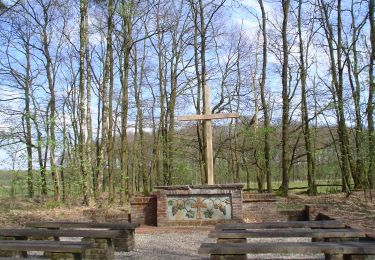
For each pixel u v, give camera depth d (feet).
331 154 76.64
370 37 65.67
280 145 80.94
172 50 88.58
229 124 96.27
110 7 64.90
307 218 44.42
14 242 25.08
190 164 89.10
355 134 61.87
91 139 67.87
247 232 26.55
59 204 63.16
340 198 61.72
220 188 43.65
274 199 45.06
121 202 68.69
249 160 87.86
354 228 28.50
